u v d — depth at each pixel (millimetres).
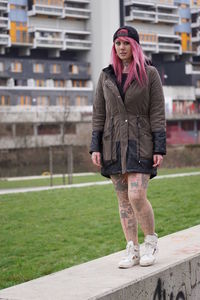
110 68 5426
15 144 62719
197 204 14141
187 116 75438
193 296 5699
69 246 10094
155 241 5469
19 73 73750
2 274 8328
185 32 81688
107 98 5375
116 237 10633
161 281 5223
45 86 75750
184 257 5613
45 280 5039
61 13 77688
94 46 80125
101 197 16547
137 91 5266
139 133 5312
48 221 12711
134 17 77062
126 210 5512
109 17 78812
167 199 15195
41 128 68875
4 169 42906
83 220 12609
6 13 73688
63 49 79062
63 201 16000
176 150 42094
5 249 10016
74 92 78000
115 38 5340
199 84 81062
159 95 5328
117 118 5348
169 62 81500
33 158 44344
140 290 4965
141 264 5363
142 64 5277
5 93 72375
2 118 65375
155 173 5418
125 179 5457
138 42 5363
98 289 4668
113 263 5602
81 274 5203
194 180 21125
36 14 75750
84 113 69438
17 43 75812
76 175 35188
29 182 30078
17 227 12102
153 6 78125
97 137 5480
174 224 11414
